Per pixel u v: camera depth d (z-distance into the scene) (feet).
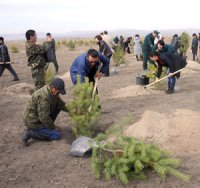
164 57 31.99
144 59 48.24
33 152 20.44
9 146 21.75
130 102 29.96
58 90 20.62
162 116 22.89
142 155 16.12
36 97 20.80
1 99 34.27
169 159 16.31
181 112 23.77
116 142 18.54
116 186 15.97
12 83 46.85
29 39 27.25
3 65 47.65
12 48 107.55
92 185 16.20
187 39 64.75
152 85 35.63
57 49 124.06
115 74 50.24
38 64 27.45
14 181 17.22
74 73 23.61
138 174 16.39
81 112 21.63
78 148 19.27
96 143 17.75
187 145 19.74
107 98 33.19
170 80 32.91
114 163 16.48
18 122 26.40
